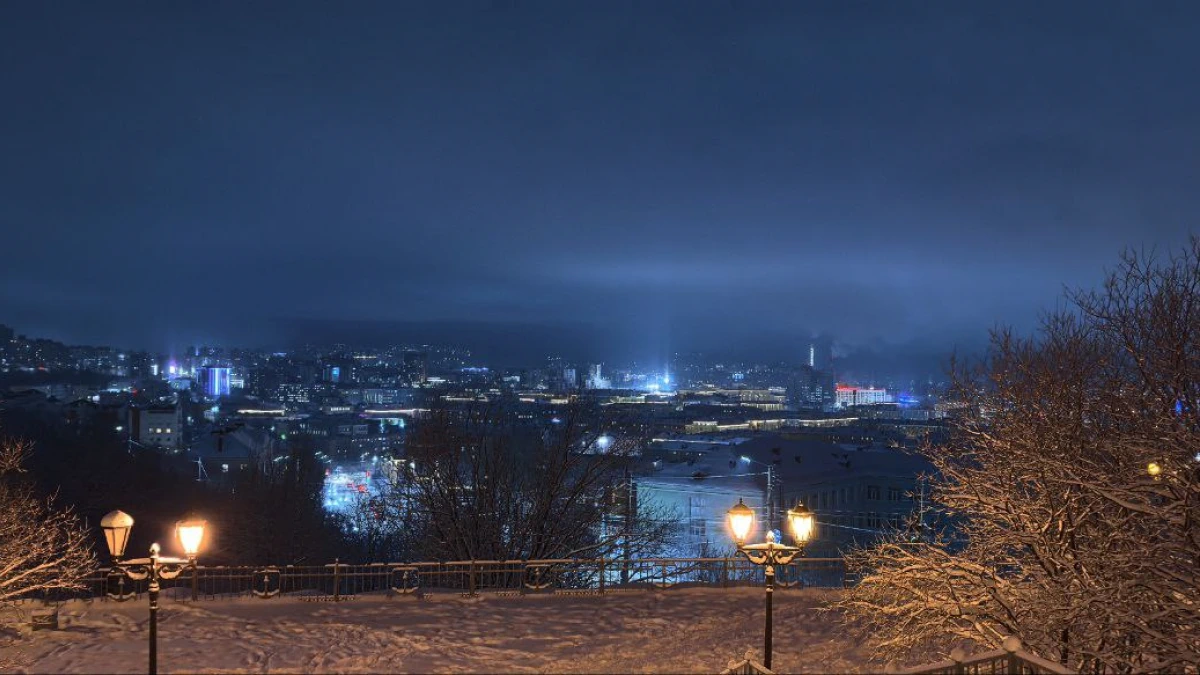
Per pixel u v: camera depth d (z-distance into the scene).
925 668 10.31
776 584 24.36
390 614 20.77
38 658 16.70
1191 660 13.30
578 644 18.77
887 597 18.55
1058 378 17.97
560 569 28.91
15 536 24.75
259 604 21.36
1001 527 17.59
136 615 19.97
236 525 56.38
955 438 19.42
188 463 107.94
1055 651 15.43
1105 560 14.97
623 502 34.12
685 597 23.27
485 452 32.31
